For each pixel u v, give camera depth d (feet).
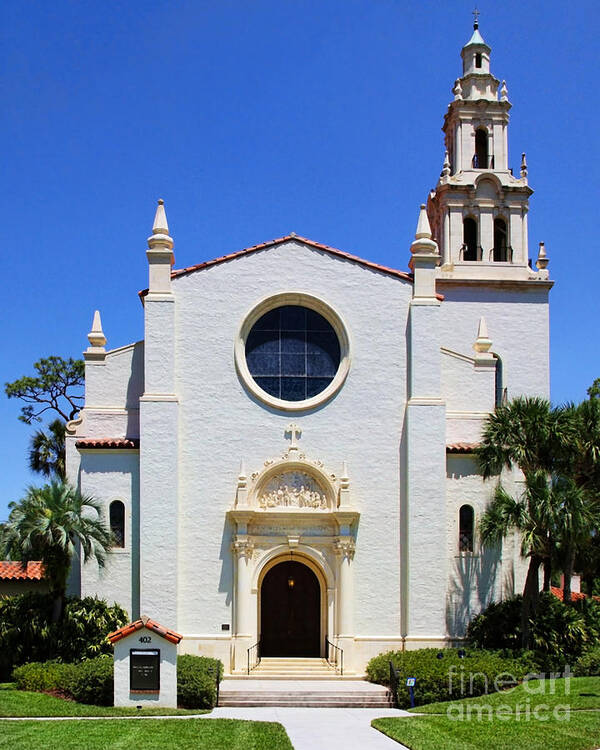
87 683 94.94
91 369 123.85
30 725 80.64
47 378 211.61
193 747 71.97
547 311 156.87
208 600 114.93
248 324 121.60
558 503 109.29
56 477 115.75
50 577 108.88
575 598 139.95
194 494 117.08
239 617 113.91
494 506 116.67
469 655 106.63
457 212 159.63
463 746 73.15
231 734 77.82
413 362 120.57
